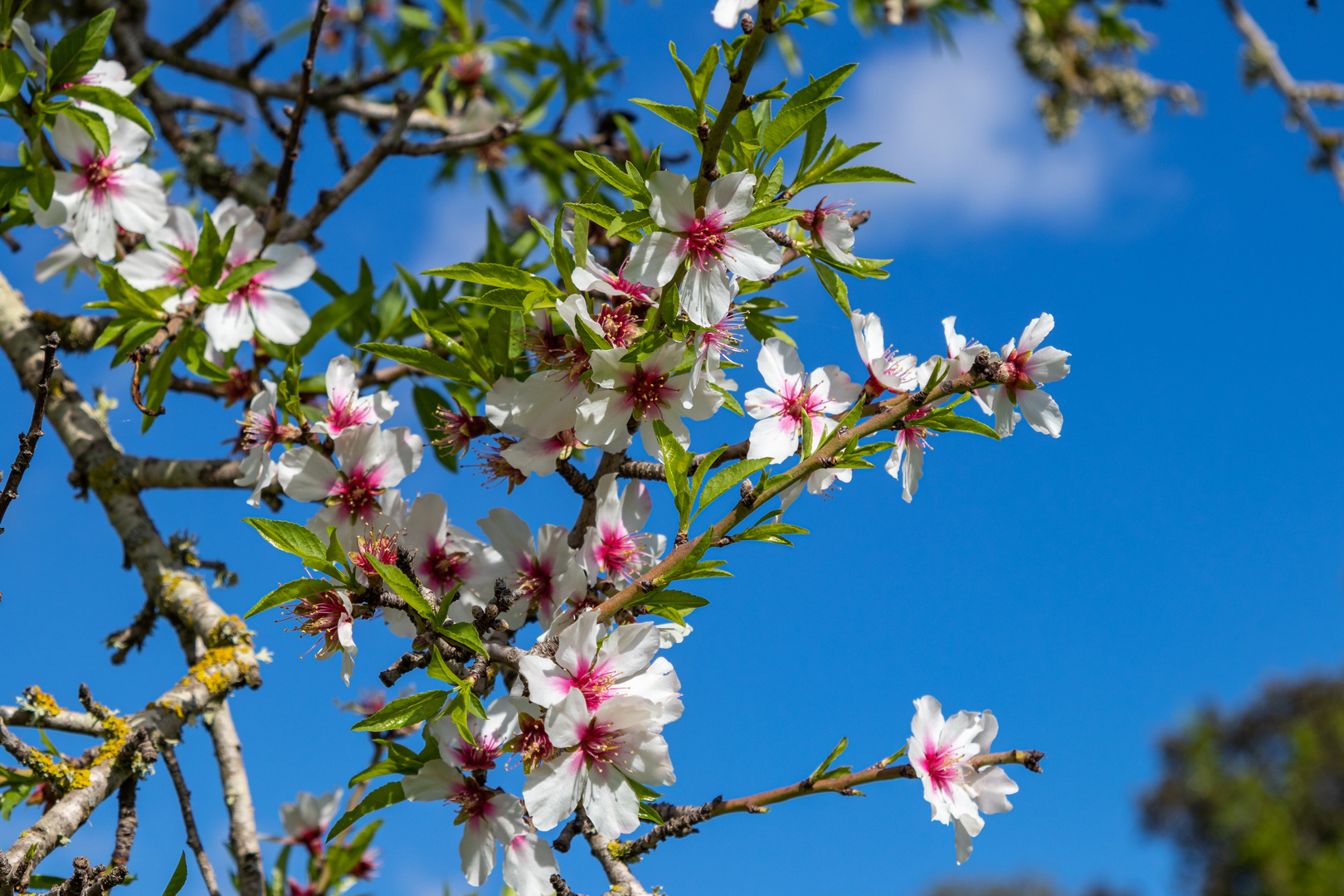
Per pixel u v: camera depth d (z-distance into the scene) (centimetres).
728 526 77
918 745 81
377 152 100
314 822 89
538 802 75
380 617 79
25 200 91
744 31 75
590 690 76
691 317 77
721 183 77
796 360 83
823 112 79
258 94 110
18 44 91
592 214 76
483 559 81
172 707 88
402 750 78
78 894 79
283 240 97
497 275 79
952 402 82
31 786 86
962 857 81
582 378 79
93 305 90
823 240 82
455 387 84
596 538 81
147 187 92
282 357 93
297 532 76
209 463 96
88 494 96
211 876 85
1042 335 82
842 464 78
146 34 111
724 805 81
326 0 93
